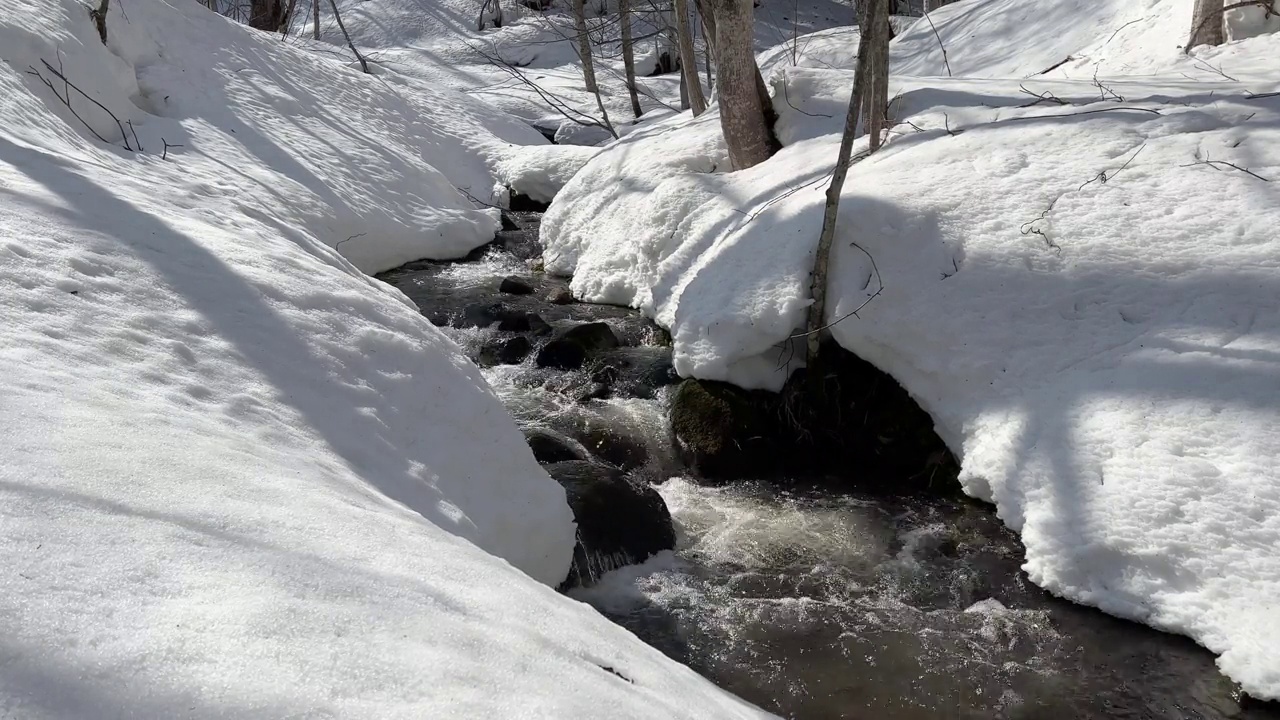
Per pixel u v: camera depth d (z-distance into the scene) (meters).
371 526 2.60
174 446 2.63
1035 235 5.74
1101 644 4.01
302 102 11.15
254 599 1.89
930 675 3.92
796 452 5.93
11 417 2.40
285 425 3.43
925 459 5.55
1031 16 14.19
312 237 6.25
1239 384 4.49
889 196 6.23
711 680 3.87
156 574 1.88
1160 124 6.48
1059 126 6.77
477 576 2.54
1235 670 3.67
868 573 4.72
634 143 10.57
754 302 6.09
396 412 4.02
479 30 26.83
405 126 12.47
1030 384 5.07
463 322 8.03
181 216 4.93
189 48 10.67
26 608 1.64
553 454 5.63
